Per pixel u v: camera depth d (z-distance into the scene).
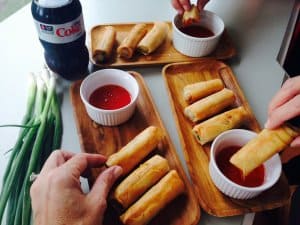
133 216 0.24
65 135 0.31
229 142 0.29
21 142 0.28
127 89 0.33
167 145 0.30
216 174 0.26
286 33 0.40
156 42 0.38
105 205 0.22
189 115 0.33
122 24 0.41
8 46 0.38
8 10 0.76
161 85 0.36
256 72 0.39
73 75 0.35
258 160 0.25
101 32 0.40
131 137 0.31
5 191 0.25
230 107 0.34
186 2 0.38
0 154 0.29
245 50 0.41
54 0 0.29
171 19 0.44
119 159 0.27
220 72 0.38
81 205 0.21
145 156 0.29
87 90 0.32
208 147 0.31
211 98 0.33
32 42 0.38
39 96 0.32
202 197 0.27
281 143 0.25
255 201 0.27
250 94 0.36
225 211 0.26
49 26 0.30
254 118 0.33
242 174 0.27
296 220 0.36
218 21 0.39
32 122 0.30
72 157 0.25
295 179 0.37
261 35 0.43
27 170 0.27
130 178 0.26
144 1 0.46
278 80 0.38
